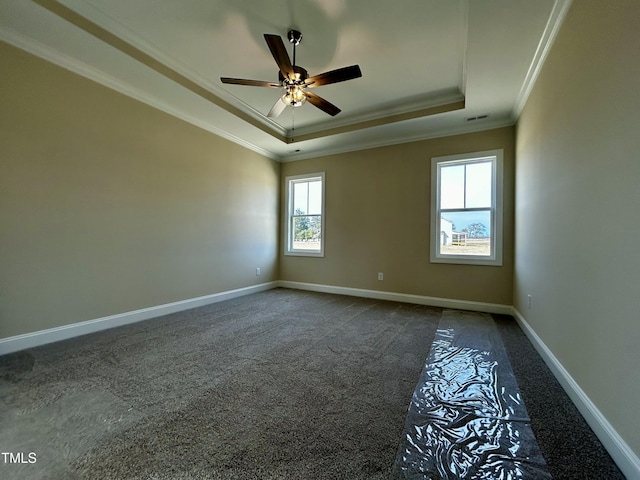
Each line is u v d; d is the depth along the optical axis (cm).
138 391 178
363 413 158
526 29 212
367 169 469
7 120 230
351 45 257
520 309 321
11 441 133
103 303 294
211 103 342
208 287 412
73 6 215
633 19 118
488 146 380
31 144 243
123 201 310
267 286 527
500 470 120
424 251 422
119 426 145
